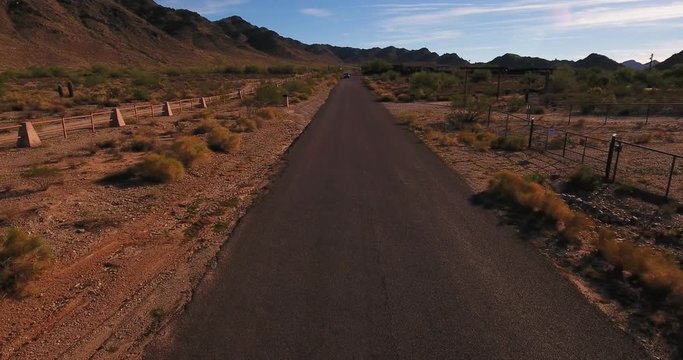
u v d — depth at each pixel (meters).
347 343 5.72
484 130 24.64
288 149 19.30
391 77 95.75
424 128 25.58
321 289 7.08
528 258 8.22
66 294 7.09
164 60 176.00
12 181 13.29
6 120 27.78
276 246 8.79
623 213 10.91
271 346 5.68
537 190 11.27
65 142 20.48
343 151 18.62
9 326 6.24
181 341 5.82
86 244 8.95
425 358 5.45
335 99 48.53
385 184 13.35
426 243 8.88
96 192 12.42
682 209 10.93
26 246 7.61
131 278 7.61
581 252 8.47
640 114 33.03
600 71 88.50
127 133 23.36
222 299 6.82
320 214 10.66
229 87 67.06
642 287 7.18
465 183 13.45
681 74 68.94
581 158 17.14
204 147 17.41
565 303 6.69
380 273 7.61
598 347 5.69
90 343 5.85
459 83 72.00
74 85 61.75
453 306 6.59
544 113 35.22
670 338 5.88
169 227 9.98
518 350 5.62
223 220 10.43
